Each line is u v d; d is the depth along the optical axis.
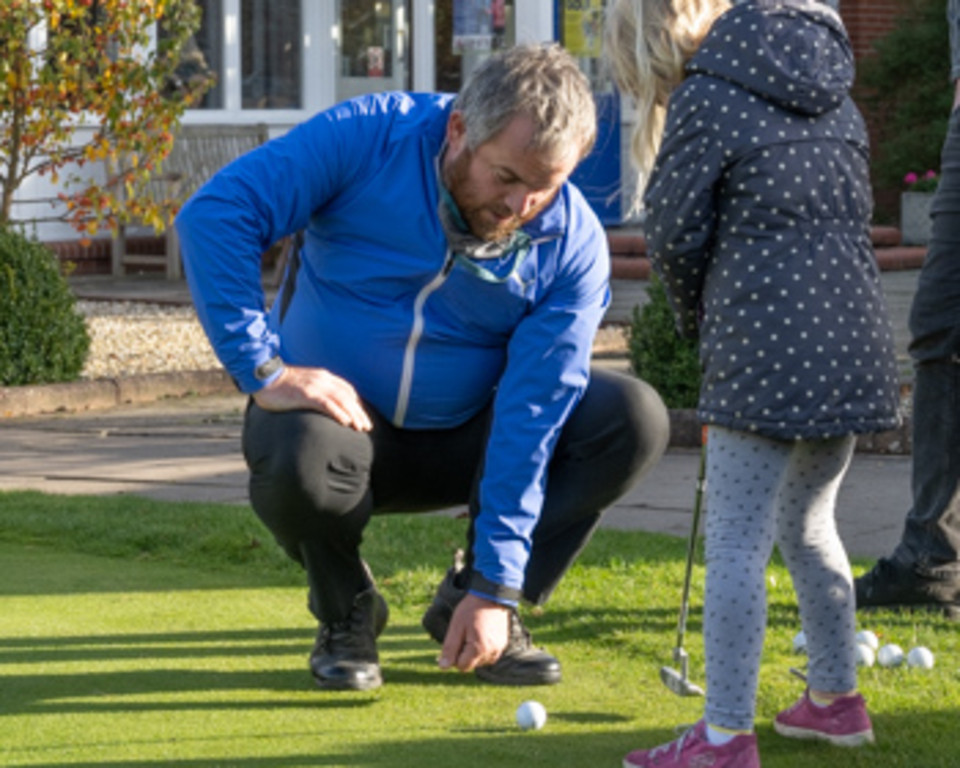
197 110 19.38
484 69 3.98
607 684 4.76
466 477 4.77
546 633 5.29
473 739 4.24
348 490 4.41
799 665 4.91
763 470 4.00
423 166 4.31
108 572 6.23
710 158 4.00
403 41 20.75
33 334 11.14
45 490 8.04
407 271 4.40
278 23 19.97
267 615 5.56
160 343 13.25
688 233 4.04
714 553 3.99
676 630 5.27
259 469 4.41
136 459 8.97
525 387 4.41
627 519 7.21
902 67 20.66
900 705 4.49
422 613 5.61
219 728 4.32
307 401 4.34
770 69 3.99
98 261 18.67
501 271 4.36
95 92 12.80
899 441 8.77
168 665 4.93
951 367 5.39
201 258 4.21
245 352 4.29
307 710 4.50
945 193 5.38
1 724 4.35
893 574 5.55
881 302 4.09
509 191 4.02
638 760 3.97
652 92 4.29
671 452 9.02
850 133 4.12
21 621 5.46
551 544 4.77
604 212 19.31
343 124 4.32
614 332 13.40
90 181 14.01
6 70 12.39
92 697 4.60
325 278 4.50
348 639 4.71
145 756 4.09
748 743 3.91
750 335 3.95
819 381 3.92
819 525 4.23
